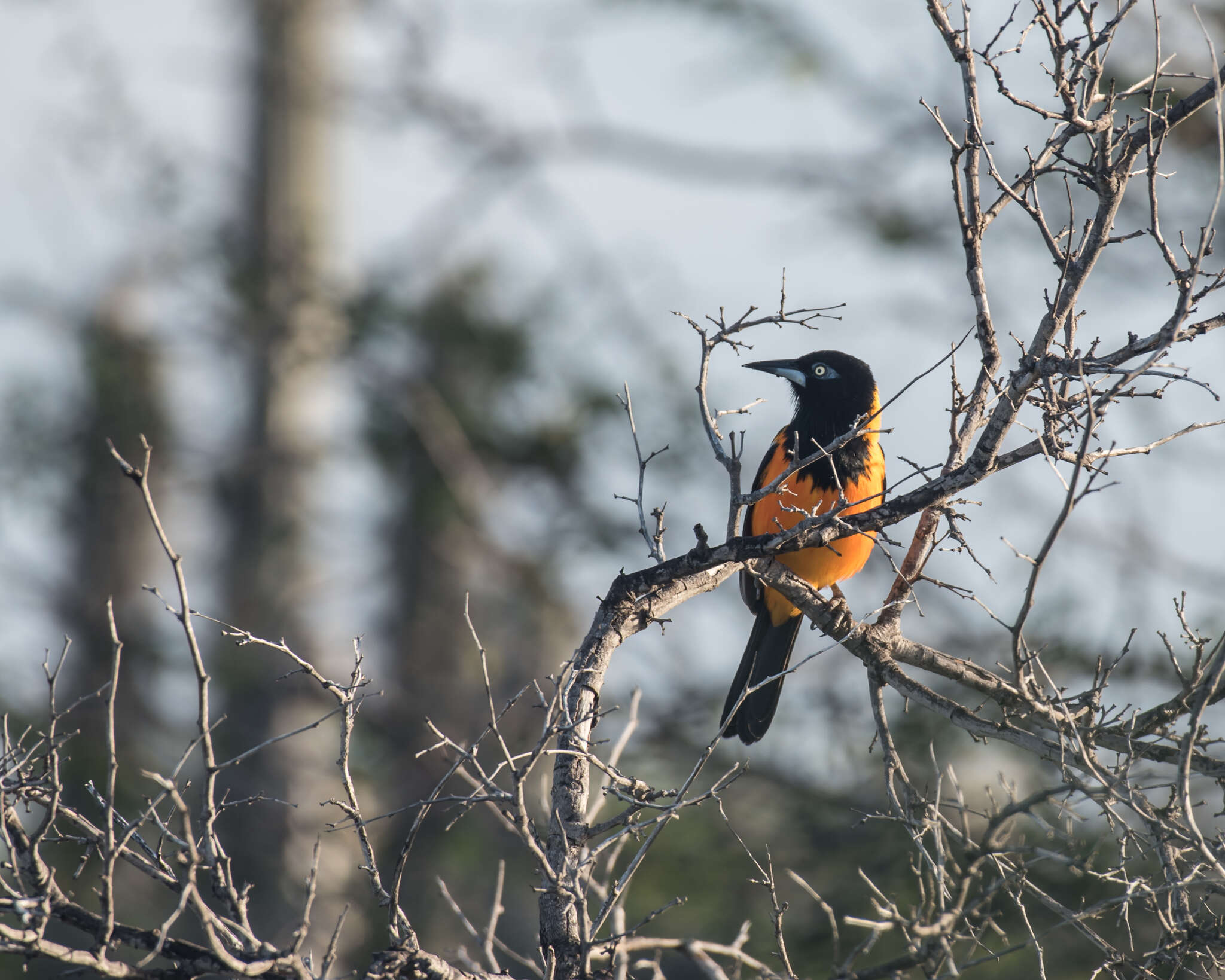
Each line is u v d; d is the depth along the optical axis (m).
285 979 4.74
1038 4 5.53
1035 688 6.00
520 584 17.67
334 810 16.19
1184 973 6.06
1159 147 5.46
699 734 13.99
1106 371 5.62
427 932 14.75
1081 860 5.27
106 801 4.62
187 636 4.36
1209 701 5.27
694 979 10.80
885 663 6.81
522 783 5.12
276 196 20.92
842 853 11.52
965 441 6.23
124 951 10.34
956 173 5.98
